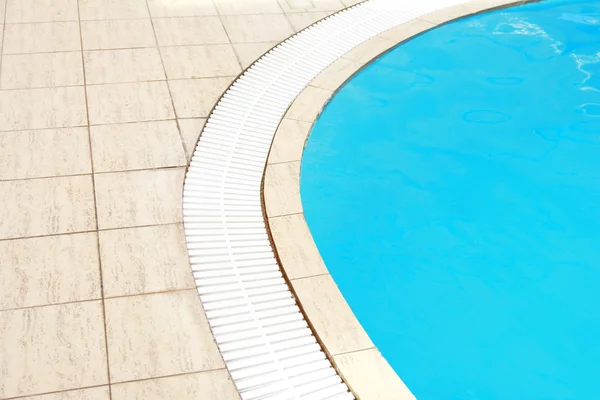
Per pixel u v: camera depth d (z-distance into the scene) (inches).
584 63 167.8
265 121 137.3
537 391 99.8
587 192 135.8
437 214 129.0
